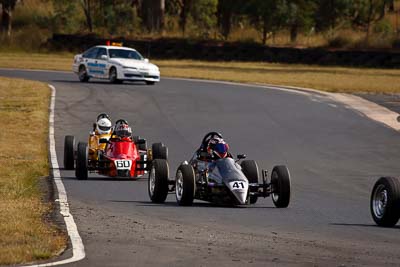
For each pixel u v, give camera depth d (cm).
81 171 6894
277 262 3728
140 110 12031
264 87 15688
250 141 9650
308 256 3869
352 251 4012
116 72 15725
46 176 7056
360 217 5281
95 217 4962
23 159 7850
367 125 11119
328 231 4647
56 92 13888
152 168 5869
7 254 3662
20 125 10194
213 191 5556
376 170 7938
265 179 5750
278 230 4644
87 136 9694
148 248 4006
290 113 12069
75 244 4009
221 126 10756
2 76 17088
